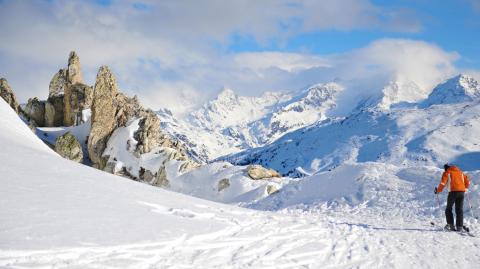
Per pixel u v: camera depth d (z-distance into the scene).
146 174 51.00
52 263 7.68
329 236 14.43
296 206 29.64
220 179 44.84
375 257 12.22
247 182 43.03
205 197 44.03
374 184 28.81
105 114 56.25
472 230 17.97
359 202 27.23
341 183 31.16
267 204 33.84
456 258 12.87
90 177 16.75
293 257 11.16
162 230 11.04
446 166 17.78
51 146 56.19
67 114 66.50
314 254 11.78
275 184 41.25
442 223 19.58
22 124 28.94
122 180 18.97
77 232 9.38
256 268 9.72
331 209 26.95
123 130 54.81
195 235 11.20
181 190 46.75
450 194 17.34
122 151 53.34
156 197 16.22
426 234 16.42
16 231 8.59
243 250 11.02
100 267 8.02
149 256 9.12
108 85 57.19
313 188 33.09
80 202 12.08
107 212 11.68
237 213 16.72
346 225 17.16
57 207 10.94
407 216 22.44
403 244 14.33
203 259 9.69
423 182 27.38
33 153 18.50
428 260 12.40
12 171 13.78
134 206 13.32
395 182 28.48
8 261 7.36
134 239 9.80
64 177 15.09
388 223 19.33
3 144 18.34
